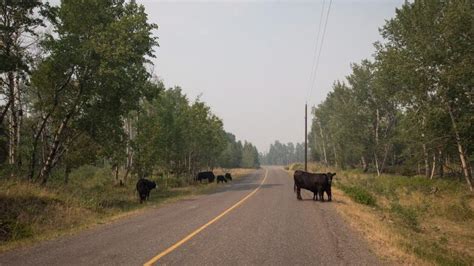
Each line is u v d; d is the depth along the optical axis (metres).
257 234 9.93
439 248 12.66
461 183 29.91
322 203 18.16
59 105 23.14
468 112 28.70
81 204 15.50
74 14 21.59
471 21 26.69
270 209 15.58
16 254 7.82
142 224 11.96
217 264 6.91
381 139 54.72
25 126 27.28
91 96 23.47
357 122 56.28
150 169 31.48
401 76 31.56
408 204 24.41
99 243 8.84
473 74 26.84
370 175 48.53
